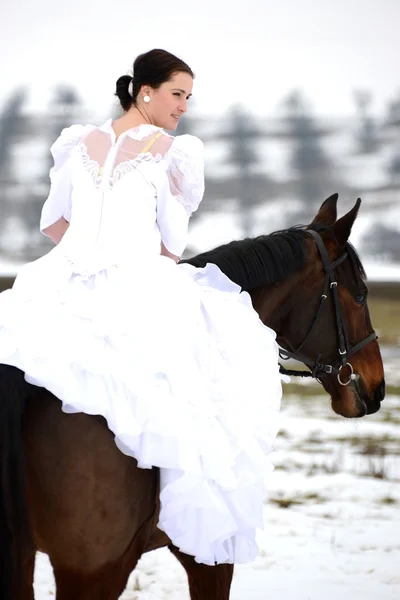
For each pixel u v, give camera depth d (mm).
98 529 5664
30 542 5512
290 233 7738
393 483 17594
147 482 5988
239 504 6270
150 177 6359
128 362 5957
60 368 5758
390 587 10969
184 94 6719
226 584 7109
